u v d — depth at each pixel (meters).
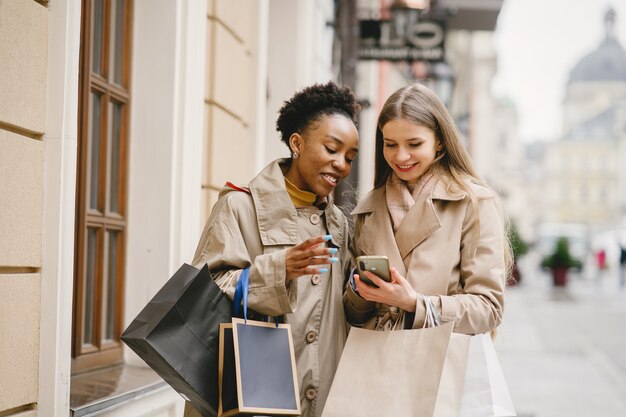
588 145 109.81
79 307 3.37
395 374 2.24
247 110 5.02
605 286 30.84
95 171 3.56
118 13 3.76
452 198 2.44
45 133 2.54
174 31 3.77
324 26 7.77
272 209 2.52
